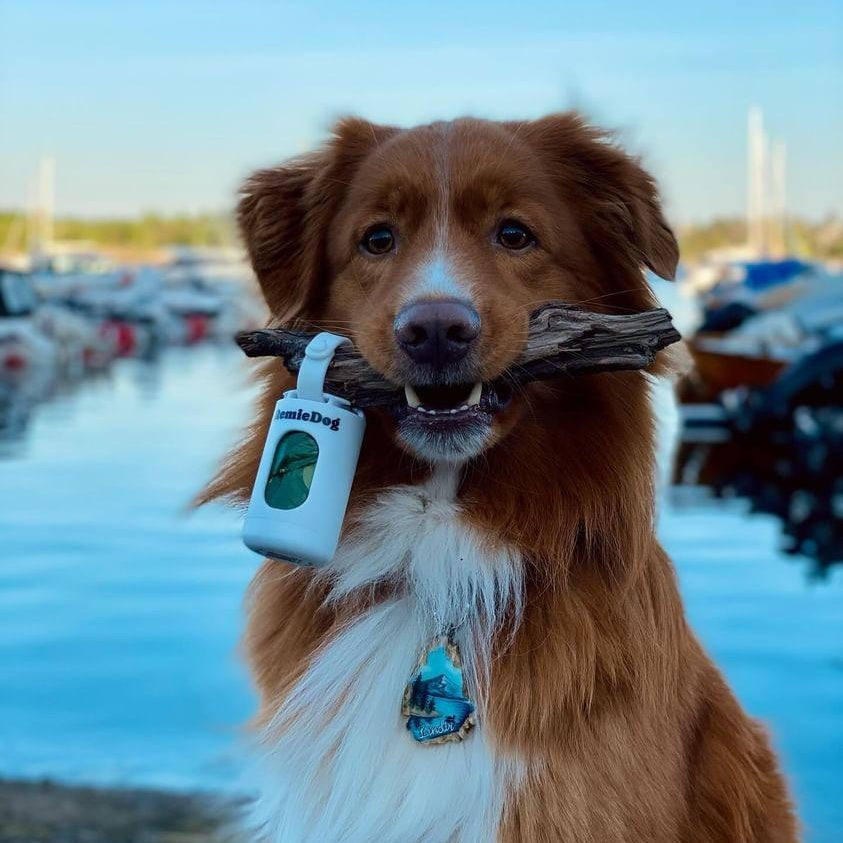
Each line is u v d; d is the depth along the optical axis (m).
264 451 0.62
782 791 0.77
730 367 3.52
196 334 8.97
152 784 1.08
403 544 0.69
